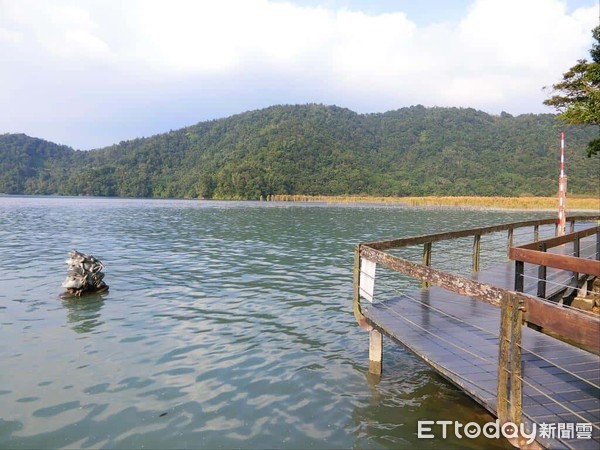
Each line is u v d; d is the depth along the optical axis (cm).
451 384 614
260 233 2708
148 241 2248
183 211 5400
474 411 538
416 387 606
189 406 545
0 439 471
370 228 3120
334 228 3103
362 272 701
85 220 3731
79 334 804
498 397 408
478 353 553
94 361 680
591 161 11575
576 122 1739
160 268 1474
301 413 531
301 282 1270
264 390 590
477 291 434
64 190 15675
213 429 494
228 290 1162
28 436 477
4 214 4497
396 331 620
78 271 1095
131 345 750
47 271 1411
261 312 959
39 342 761
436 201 8119
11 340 770
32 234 2558
